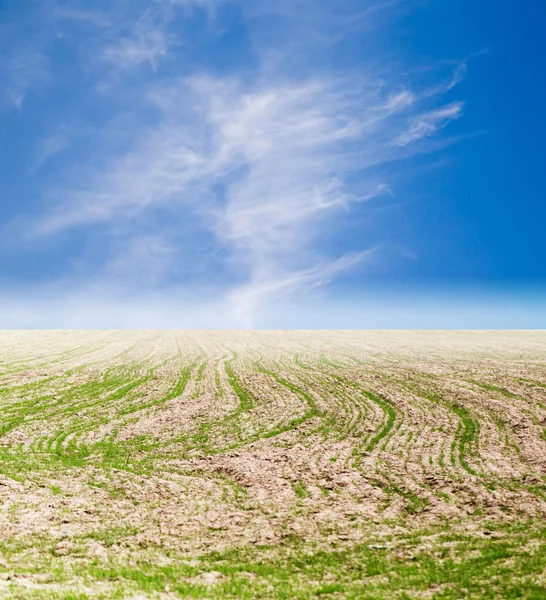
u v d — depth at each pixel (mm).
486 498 15250
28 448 20422
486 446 20734
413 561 11188
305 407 28438
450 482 16828
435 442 21609
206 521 13742
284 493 16062
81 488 16078
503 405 26969
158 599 9281
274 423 25281
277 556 11602
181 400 30250
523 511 14102
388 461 19312
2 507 13945
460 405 27562
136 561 11211
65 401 28938
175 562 11219
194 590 9789
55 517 13539
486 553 11375
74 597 9062
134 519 13750
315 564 11164
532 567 10422
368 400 29750
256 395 31578
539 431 22297
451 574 10336
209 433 23516
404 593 9578
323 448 21203
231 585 10070
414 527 13320
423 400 29203
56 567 10617
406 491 16188
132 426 24406
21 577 9969
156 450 20891
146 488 16359
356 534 12875
